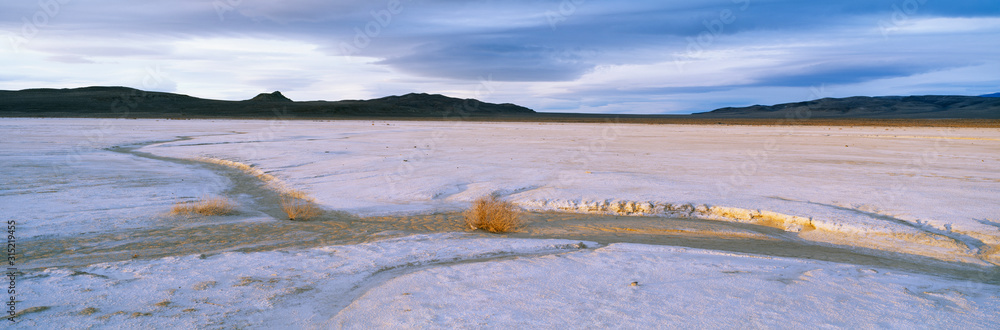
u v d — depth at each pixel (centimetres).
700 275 584
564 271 597
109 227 896
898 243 839
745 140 3547
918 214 989
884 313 453
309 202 1230
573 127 6209
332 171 1738
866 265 692
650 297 492
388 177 1580
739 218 1070
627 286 532
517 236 896
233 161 2111
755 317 437
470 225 970
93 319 423
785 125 7231
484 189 1346
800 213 1016
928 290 536
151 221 960
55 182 1445
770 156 2284
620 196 1227
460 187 1412
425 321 422
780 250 797
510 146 2916
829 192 1270
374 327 415
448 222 1020
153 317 432
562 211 1167
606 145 3012
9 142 3058
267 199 1296
